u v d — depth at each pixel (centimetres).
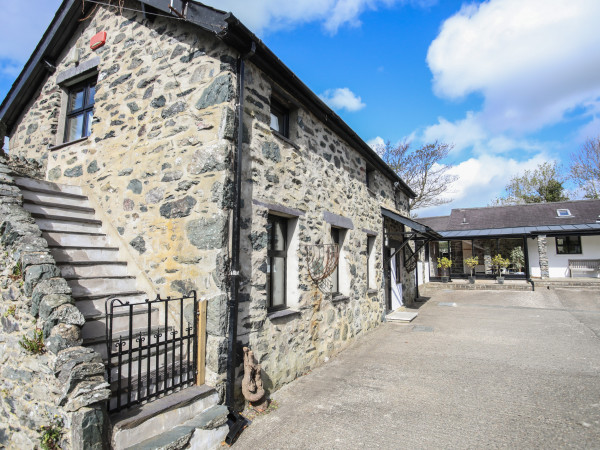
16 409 312
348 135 688
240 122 400
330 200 635
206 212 386
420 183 2389
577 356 594
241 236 406
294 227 525
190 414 324
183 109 428
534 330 812
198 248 387
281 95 505
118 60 520
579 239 1909
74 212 492
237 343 389
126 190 477
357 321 731
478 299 1399
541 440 330
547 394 435
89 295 379
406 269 1284
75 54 596
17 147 695
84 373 259
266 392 432
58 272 317
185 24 446
